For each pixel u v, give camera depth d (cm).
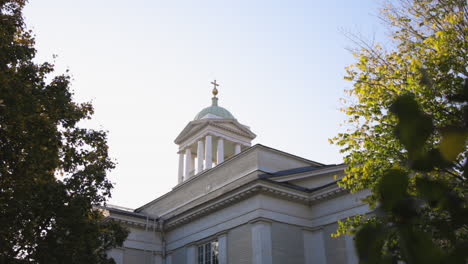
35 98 1892
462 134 133
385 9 1866
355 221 1845
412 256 132
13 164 1823
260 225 3111
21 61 2005
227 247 3338
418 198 153
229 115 6050
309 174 3619
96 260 2139
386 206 138
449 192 154
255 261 3030
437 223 175
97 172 2208
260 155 3784
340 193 3278
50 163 1909
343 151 1839
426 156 138
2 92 1742
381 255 137
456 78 1336
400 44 1812
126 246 3791
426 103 1283
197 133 5594
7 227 1825
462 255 131
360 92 1764
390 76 1712
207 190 4138
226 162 4050
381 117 1675
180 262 3775
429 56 1598
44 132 1858
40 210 1950
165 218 4325
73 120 2116
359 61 1861
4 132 1789
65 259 1977
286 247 3180
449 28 1606
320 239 3300
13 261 1836
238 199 3366
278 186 3291
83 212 2091
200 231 3672
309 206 3459
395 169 140
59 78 2145
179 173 5612
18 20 2034
